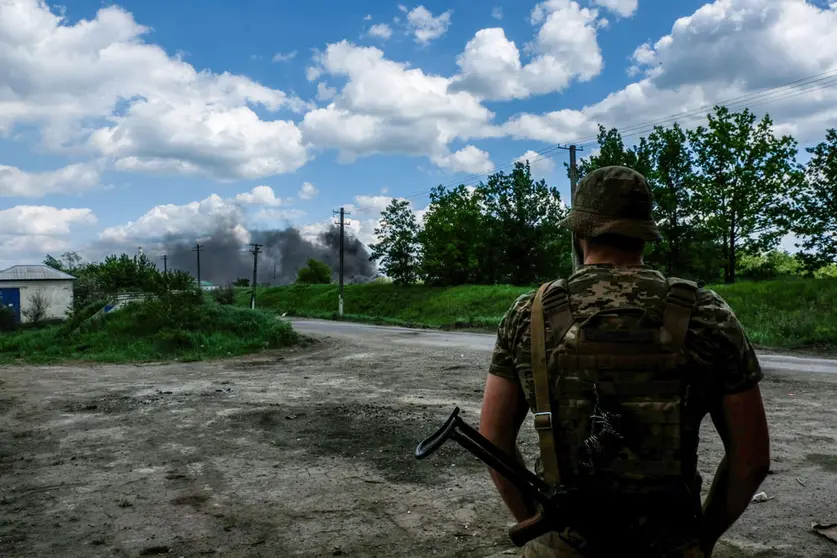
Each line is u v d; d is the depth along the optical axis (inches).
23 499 196.5
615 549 49.7
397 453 241.9
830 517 163.9
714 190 1379.2
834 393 355.6
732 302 948.0
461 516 173.3
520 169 1993.1
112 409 358.0
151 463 237.3
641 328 51.1
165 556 151.3
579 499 50.5
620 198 55.7
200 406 358.0
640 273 54.4
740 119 1379.2
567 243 1549.0
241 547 155.7
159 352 730.2
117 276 2237.9
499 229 2021.4
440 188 2324.1
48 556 152.6
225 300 1337.4
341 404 353.4
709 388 51.0
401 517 173.6
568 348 52.4
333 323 1608.0
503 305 1716.3
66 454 254.7
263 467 227.9
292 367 573.9
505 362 57.9
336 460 234.4
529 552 55.4
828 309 821.2
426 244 2294.5
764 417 51.4
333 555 149.8
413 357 625.6
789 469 206.1
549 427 52.4
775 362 526.3
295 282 3238.2
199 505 187.6
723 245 1398.9
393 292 2290.8
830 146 1084.5
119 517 178.5
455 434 50.7
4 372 561.6
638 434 49.6
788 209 1309.1
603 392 50.5
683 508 49.6
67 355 732.7
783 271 1481.3
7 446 270.4
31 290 1930.4
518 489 58.3
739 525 160.1
